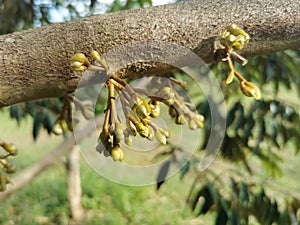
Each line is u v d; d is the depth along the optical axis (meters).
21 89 0.23
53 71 0.22
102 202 1.58
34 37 0.23
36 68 0.22
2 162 0.28
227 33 0.21
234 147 0.58
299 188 1.41
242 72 0.58
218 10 0.23
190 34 0.22
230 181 0.57
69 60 0.22
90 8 0.83
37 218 1.48
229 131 0.62
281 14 0.23
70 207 1.45
